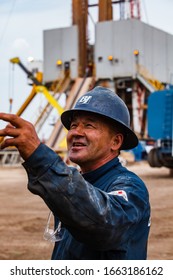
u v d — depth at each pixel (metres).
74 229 2.23
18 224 11.99
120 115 2.72
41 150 2.15
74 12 62.88
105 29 59.66
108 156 2.73
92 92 2.74
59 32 62.91
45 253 8.74
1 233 10.69
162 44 63.56
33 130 2.17
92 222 2.17
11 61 55.56
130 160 50.34
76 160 2.69
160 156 28.33
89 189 2.20
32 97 56.38
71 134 2.71
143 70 59.53
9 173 38.38
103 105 2.69
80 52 62.75
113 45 59.59
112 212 2.23
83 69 62.66
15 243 9.59
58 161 2.18
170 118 27.31
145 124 61.81
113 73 59.56
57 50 62.91
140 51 59.56
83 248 2.58
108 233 2.23
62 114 2.88
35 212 14.23
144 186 2.58
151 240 9.96
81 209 2.15
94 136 2.66
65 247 2.68
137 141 2.79
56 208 2.16
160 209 14.69
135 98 60.66
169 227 11.41
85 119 2.70
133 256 2.50
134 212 2.37
